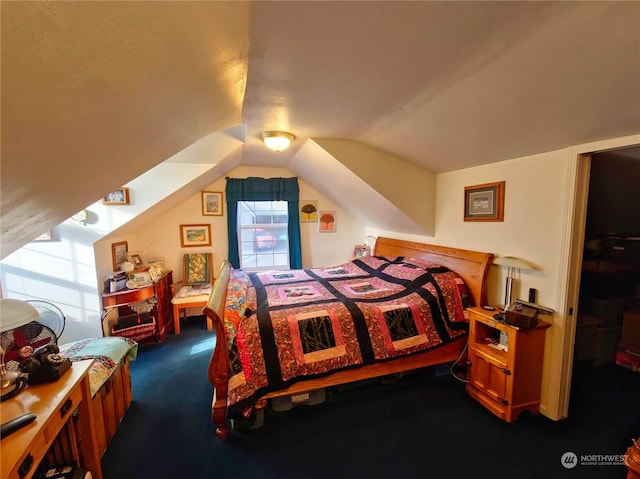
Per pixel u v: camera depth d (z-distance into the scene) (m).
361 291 2.68
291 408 2.15
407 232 3.59
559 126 1.65
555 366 1.99
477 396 2.21
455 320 2.43
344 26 1.07
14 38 0.44
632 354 2.61
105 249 3.09
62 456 1.37
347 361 2.08
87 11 0.49
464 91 1.57
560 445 1.80
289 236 4.29
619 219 2.73
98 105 0.77
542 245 2.05
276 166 4.15
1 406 1.12
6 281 2.69
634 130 1.51
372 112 1.98
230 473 1.64
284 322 2.05
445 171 2.90
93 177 1.19
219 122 1.76
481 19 1.03
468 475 1.61
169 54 0.80
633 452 1.00
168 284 3.69
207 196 3.99
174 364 2.84
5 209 0.94
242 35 1.04
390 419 2.04
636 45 1.01
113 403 1.93
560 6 0.95
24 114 0.60
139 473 1.64
